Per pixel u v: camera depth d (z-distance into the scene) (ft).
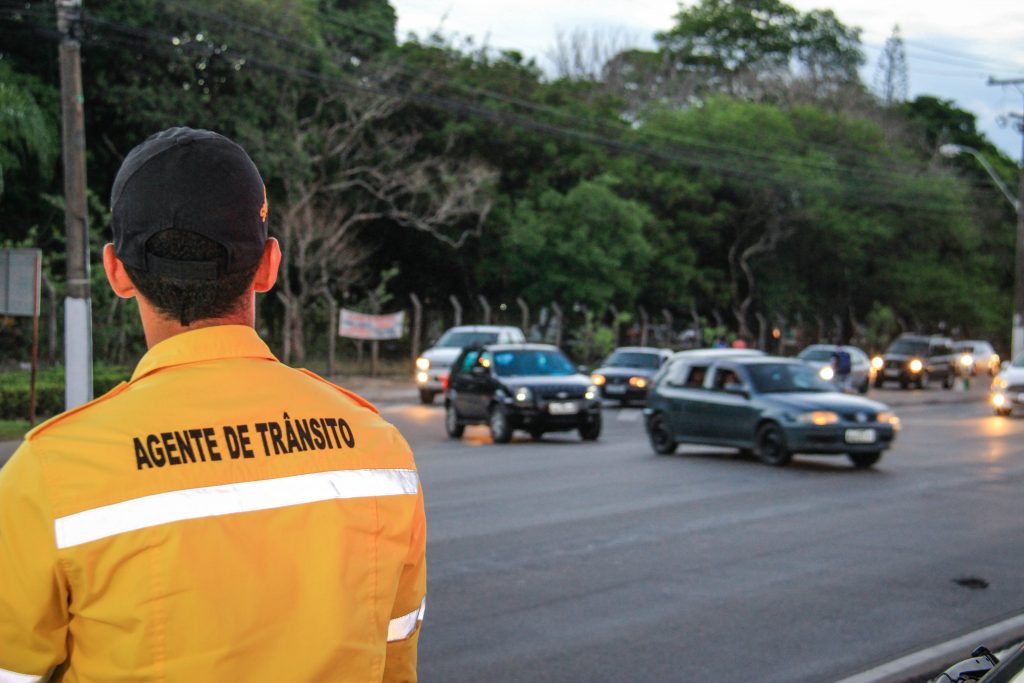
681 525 34.99
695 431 54.95
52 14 85.56
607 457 54.90
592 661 20.49
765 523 35.58
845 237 170.30
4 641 5.18
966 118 254.88
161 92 99.25
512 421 62.23
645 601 25.07
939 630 22.98
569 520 35.63
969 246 190.90
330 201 112.27
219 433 5.53
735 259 170.09
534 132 132.36
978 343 176.55
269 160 101.96
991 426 77.66
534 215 128.67
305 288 110.63
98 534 5.12
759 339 162.91
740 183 157.89
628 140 151.02
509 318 134.41
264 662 5.28
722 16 235.20
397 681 6.18
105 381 69.92
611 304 140.77
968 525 35.55
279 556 5.40
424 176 117.70
